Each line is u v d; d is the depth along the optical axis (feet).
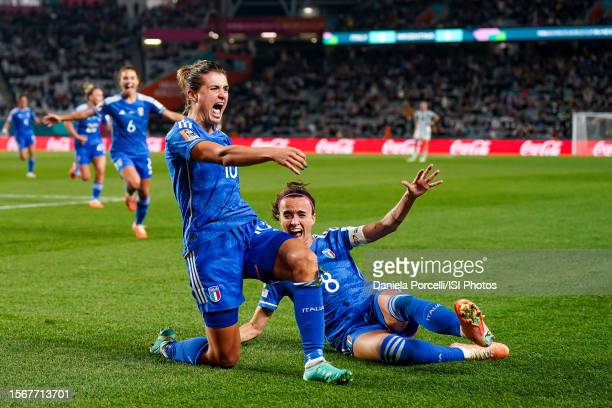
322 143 341.62
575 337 51.72
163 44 450.71
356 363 45.75
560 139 339.16
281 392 40.37
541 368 44.55
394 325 46.62
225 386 41.47
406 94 395.55
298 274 42.73
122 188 176.24
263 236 44.37
